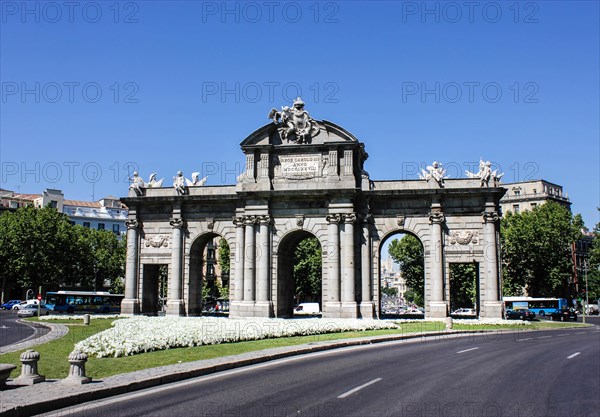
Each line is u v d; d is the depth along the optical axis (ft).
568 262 387.34
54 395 60.18
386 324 175.22
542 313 355.15
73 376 68.69
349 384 69.31
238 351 106.22
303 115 220.02
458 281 411.75
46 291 425.69
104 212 501.97
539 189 524.52
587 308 431.02
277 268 217.15
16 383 67.56
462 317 267.59
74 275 401.49
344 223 212.23
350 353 109.40
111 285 460.96
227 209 229.86
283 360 98.37
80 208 491.72
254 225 218.79
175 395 64.34
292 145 217.36
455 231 211.20
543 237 372.99
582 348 115.24
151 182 240.32
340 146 215.10
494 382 70.44
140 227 237.66
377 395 61.82
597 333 171.53
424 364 88.69
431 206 212.43
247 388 68.03
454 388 66.13
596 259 397.39
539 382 70.44
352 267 209.15
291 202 218.59
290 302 232.32
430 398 60.08
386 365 87.86
